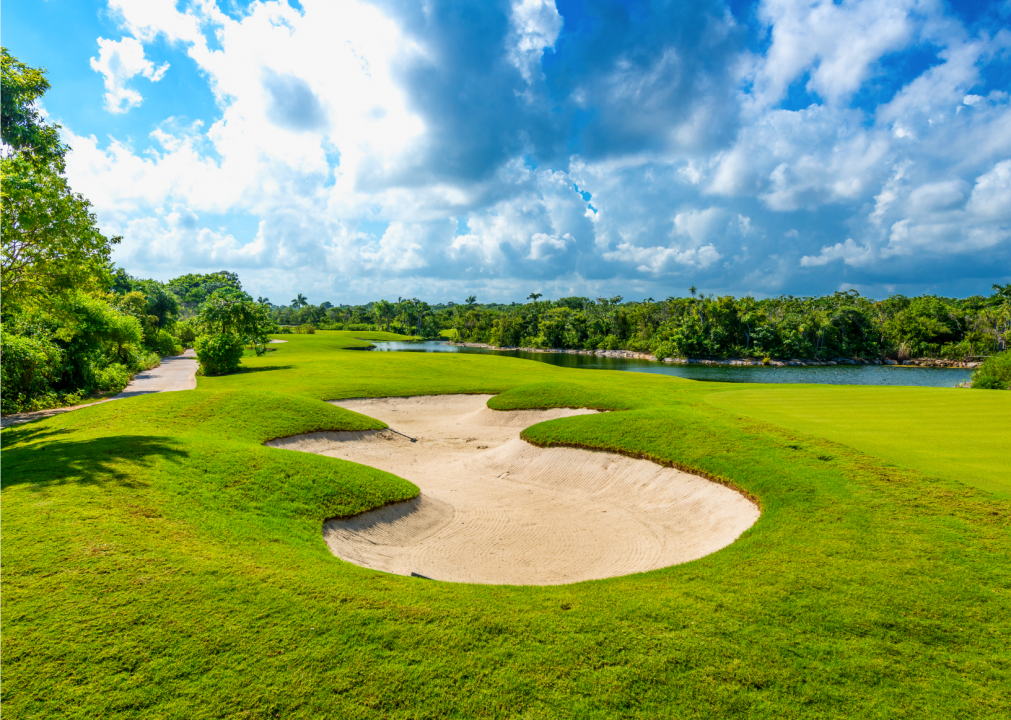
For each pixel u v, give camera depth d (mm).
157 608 6523
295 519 11117
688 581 8070
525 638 6520
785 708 5453
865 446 13695
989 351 83312
